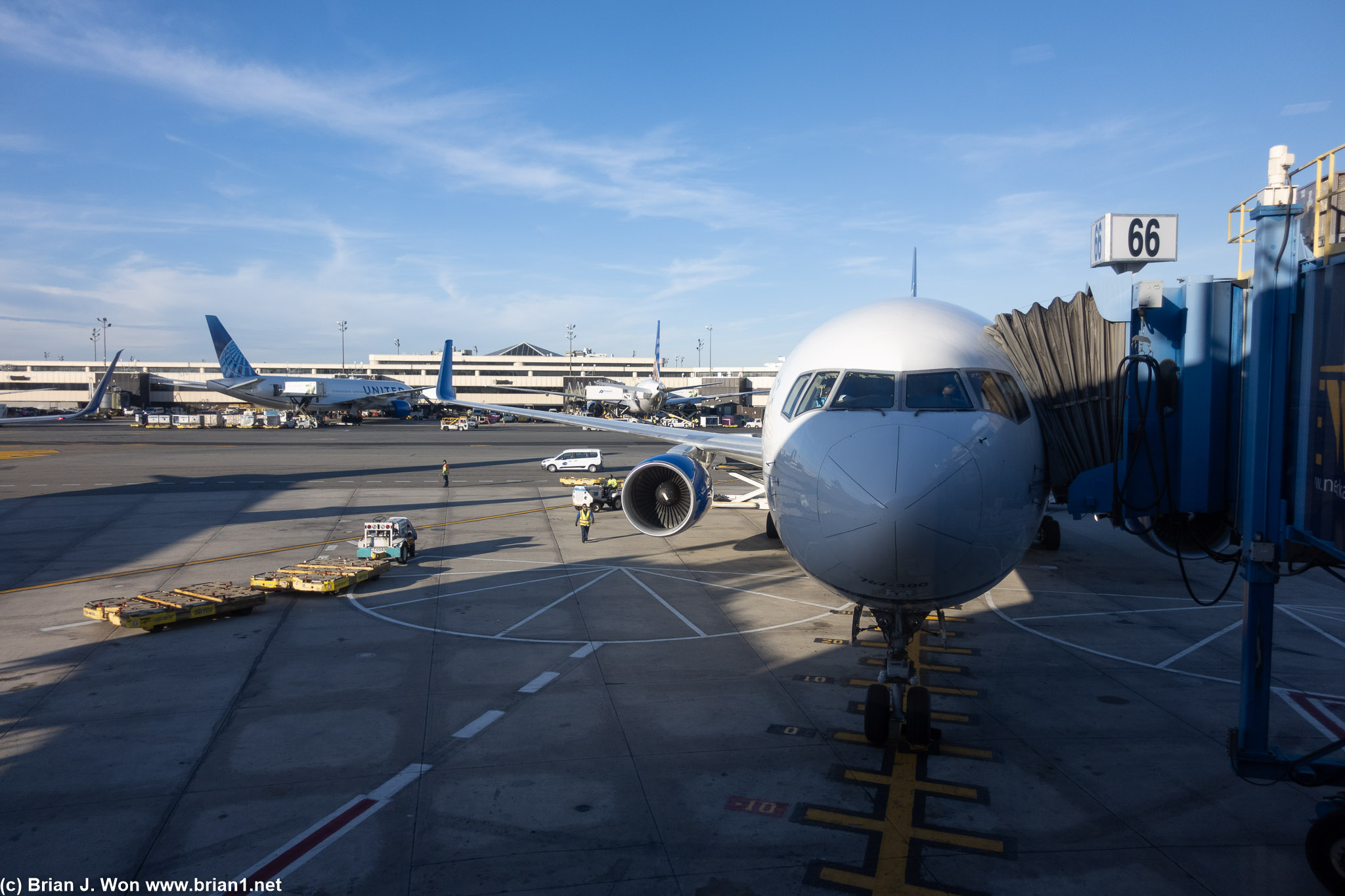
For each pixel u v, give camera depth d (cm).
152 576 1870
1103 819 781
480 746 945
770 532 2312
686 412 10419
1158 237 862
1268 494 708
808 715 1041
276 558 2089
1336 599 1680
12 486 3597
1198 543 921
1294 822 778
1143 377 884
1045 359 930
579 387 12788
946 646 1346
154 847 725
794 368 994
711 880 675
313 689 1133
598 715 1037
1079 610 1572
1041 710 1066
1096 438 917
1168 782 859
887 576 760
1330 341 620
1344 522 595
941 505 725
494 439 7544
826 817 783
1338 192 606
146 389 12962
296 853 716
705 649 1321
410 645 1342
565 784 849
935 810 798
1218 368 835
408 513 2886
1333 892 651
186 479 3906
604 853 716
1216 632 1424
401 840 738
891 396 823
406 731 988
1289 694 1126
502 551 2184
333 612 1549
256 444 6469
